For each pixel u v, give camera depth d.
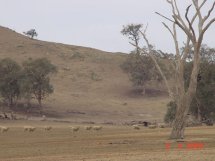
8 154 26.38
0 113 102.25
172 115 69.25
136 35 141.00
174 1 33.38
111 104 128.75
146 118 114.19
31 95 116.69
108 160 20.39
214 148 25.77
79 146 30.53
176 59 33.84
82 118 109.81
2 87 103.44
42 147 30.86
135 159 20.41
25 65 109.44
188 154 21.89
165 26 34.38
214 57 123.44
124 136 41.06
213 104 70.88
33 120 94.31
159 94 142.62
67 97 131.88
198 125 65.56
